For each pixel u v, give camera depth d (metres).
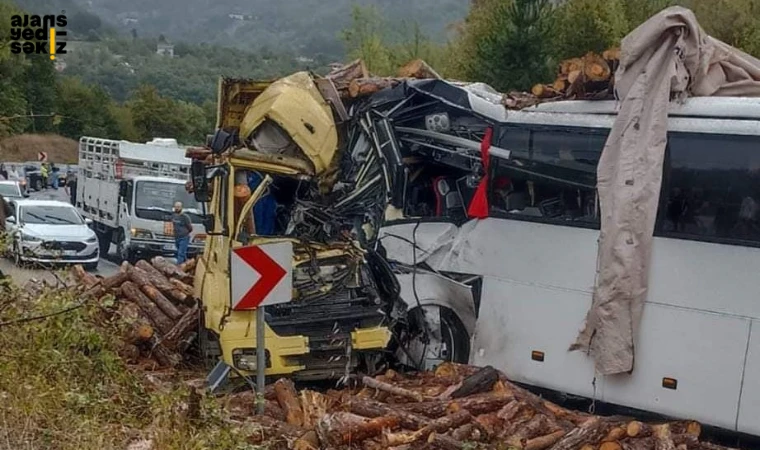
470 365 9.93
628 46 8.75
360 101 10.89
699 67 8.64
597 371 8.80
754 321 8.00
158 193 23.19
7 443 6.34
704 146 8.34
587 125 9.18
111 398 7.50
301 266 9.84
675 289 8.41
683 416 8.39
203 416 7.19
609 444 7.60
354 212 10.52
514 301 9.68
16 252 10.92
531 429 8.10
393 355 10.57
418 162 10.79
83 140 29.42
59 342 7.86
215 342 10.42
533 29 26.09
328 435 7.61
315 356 9.84
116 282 11.92
